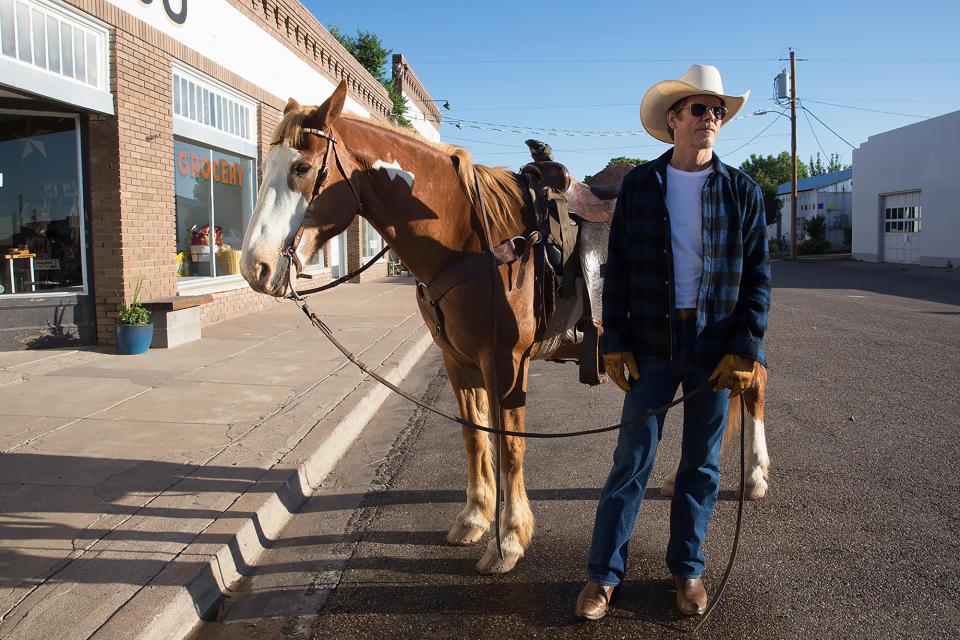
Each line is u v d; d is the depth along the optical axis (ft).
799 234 142.82
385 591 9.57
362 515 12.29
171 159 27.78
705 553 10.41
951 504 11.87
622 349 8.66
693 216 8.34
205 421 16.19
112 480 12.35
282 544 11.19
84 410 16.90
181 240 30.96
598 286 9.97
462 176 9.61
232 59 33.76
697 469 8.73
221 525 10.59
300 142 8.54
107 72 24.09
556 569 10.11
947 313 36.45
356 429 17.48
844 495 12.37
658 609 8.96
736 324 8.30
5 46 20.38
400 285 57.77
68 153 24.48
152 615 8.09
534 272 9.68
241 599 9.47
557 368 25.77
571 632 8.47
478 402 10.85
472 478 11.17
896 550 10.28
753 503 12.18
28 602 8.30
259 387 19.63
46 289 24.91
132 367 21.93
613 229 8.89
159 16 27.04
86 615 8.05
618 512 8.75
